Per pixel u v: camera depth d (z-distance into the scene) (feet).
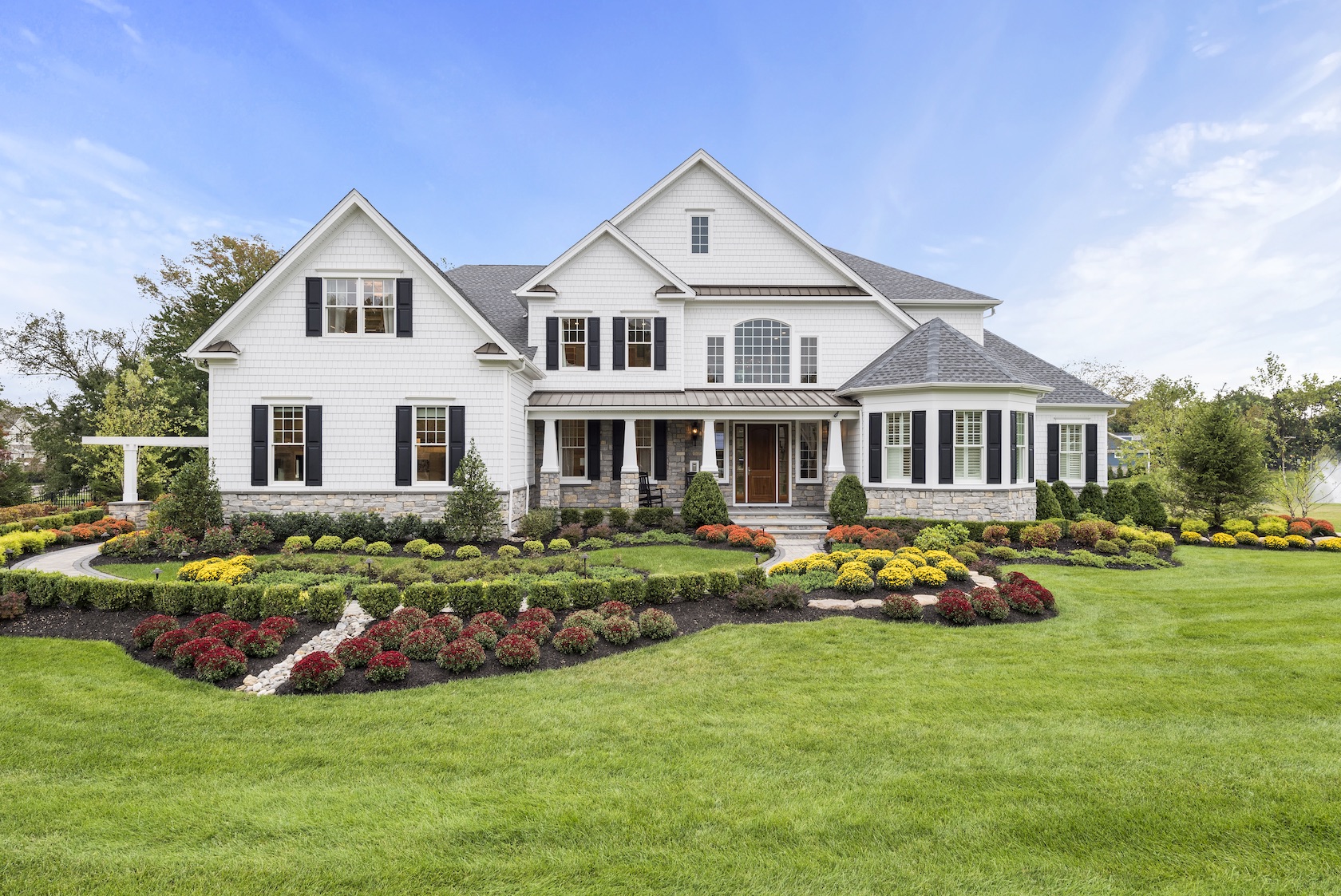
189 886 11.26
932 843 12.39
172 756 16.47
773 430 65.92
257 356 51.19
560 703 19.80
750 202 67.56
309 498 51.39
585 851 12.19
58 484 95.14
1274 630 26.50
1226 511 57.21
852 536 47.34
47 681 21.61
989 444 52.60
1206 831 12.77
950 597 28.04
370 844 12.48
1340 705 18.95
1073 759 15.78
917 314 68.80
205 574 33.50
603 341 62.49
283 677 22.07
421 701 20.03
